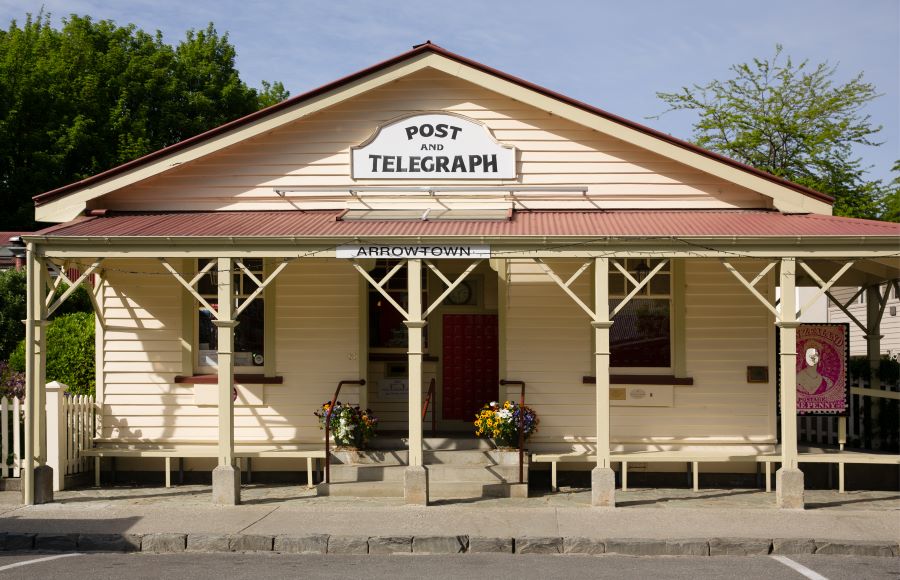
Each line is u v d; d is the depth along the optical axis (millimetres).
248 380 13492
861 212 30266
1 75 31703
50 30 36406
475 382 14453
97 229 11953
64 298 11570
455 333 14531
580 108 13109
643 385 13227
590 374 13344
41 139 31406
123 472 13492
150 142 33375
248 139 13539
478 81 13148
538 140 13547
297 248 11406
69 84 33156
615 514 10625
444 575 8195
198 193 13695
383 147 13617
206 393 13508
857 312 30031
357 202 13672
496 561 8898
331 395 13516
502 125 13578
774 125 30594
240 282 13758
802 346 13344
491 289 14531
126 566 8586
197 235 11406
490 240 11227
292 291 13633
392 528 9867
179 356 13633
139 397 13594
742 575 8203
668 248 11156
